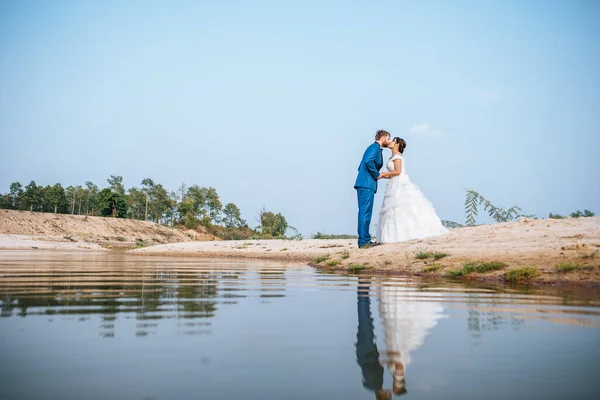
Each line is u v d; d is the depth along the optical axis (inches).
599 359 75.7
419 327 101.7
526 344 85.8
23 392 57.9
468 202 477.1
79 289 173.3
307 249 568.4
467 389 60.9
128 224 2240.4
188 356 75.2
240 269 314.2
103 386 60.4
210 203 3449.8
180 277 237.8
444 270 266.8
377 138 416.8
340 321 108.4
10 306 128.0
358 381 63.9
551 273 221.8
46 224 1825.8
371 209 416.2
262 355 76.5
